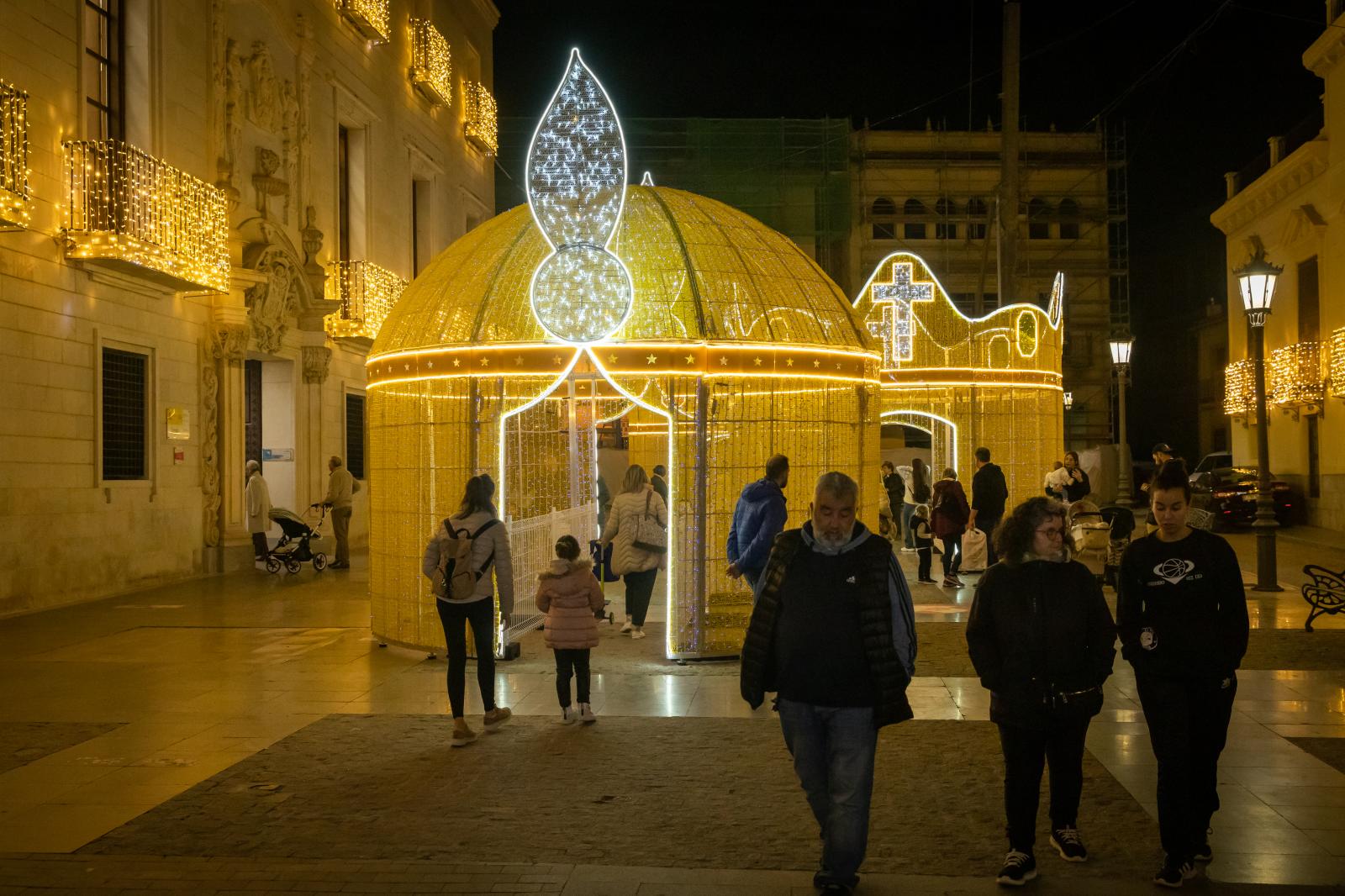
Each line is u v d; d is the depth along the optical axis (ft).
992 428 67.26
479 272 36.65
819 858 18.08
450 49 105.40
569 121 34.12
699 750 24.62
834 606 16.16
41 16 48.78
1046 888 16.81
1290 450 95.14
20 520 46.83
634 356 34.35
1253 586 50.37
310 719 27.89
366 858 18.26
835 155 160.97
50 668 34.88
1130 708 27.99
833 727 16.25
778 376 35.35
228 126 64.23
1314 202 88.74
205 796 21.65
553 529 45.29
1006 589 17.35
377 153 87.61
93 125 54.65
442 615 26.03
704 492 35.14
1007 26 73.10
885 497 78.38
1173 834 16.72
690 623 35.04
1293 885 16.89
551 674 33.22
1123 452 91.81
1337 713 27.30
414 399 36.81
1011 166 72.95
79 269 50.98
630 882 17.10
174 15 58.90
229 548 62.85
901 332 64.75
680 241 36.29
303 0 74.84
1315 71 87.71
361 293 78.18
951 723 26.68
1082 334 178.40
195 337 61.11
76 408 50.83
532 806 20.85
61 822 20.22
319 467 74.90
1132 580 17.65
